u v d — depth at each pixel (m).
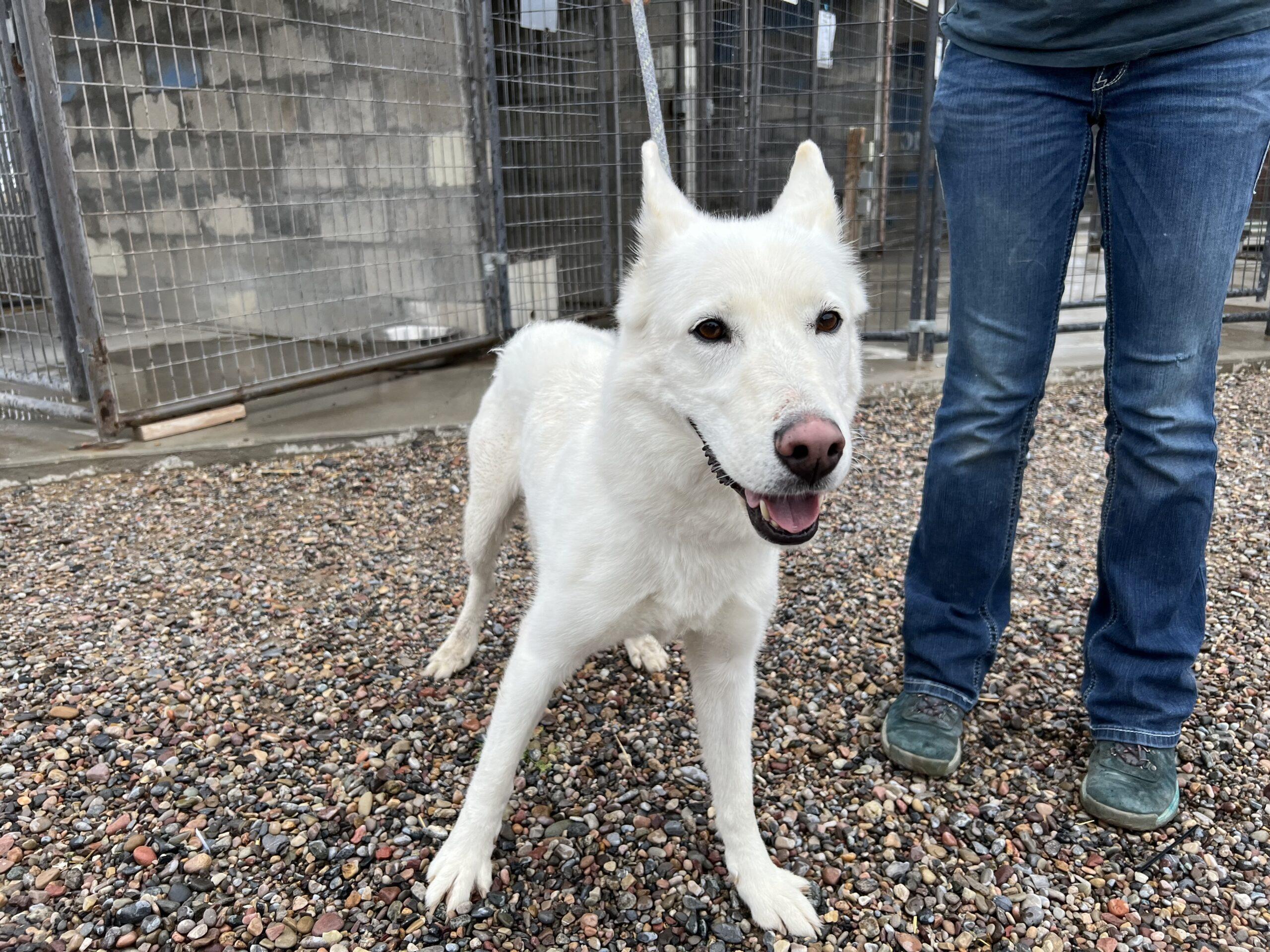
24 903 1.98
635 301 1.93
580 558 1.96
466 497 4.52
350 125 6.14
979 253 2.22
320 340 6.21
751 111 6.66
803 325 1.76
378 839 2.20
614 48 6.67
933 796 2.39
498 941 1.93
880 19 7.72
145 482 4.62
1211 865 2.16
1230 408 5.84
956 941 1.96
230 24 6.30
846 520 4.26
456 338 6.72
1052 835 2.26
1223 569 3.64
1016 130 2.15
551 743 2.60
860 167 8.23
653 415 1.86
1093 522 4.23
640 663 2.99
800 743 2.61
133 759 2.46
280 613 3.34
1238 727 2.62
